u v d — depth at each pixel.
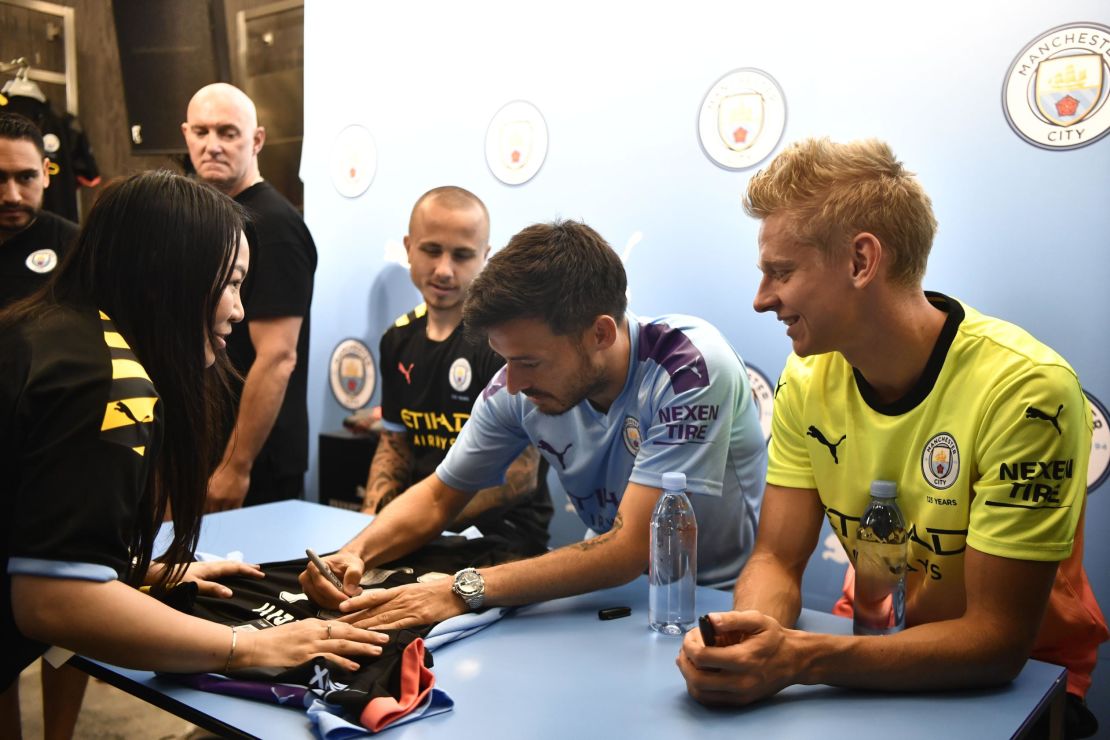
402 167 3.25
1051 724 1.23
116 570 1.07
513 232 2.97
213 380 1.29
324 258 3.53
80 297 1.12
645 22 2.60
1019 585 1.14
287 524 2.01
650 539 1.42
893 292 1.21
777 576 1.39
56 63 4.23
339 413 3.56
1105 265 1.98
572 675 1.20
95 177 4.20
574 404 1.51
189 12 3.63
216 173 2.69
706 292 2.56
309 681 1.12
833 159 1.19
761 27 2.40
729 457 1.61
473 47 3.00
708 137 2.51
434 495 1.75
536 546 2.26
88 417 1.01
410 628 1.32
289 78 3.58
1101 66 1.95
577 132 2.77
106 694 2.56
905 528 1.29
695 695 1.11
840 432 1.37
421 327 2.50
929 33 2.16
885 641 1.14
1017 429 1.15
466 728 1.05
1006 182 2.09
